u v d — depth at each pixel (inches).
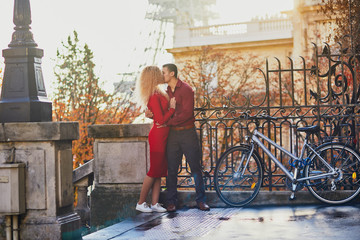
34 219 184.7
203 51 971.3
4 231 187.0
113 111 1019.3
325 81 636.1
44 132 181.9
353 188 258.2
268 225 202.2
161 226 209.6
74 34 958.4
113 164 254.8
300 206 244.5
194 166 241.4
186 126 238.2
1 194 182.1
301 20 934.4
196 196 247.6
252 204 253.6
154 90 234.2
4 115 192.4
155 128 237.3
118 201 254.1
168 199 244.1
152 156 237.8
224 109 261.6
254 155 250.8
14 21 196.4
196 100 815.7
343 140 262.2
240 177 250.2
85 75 964.0
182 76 962.7
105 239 189.9
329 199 245.6
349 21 334.0
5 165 180.9
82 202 282.2
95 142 257.9
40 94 196.1
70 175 193.5
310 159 242.4
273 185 253.9
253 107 257.0
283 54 1127.0
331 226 194.5
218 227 202.8
